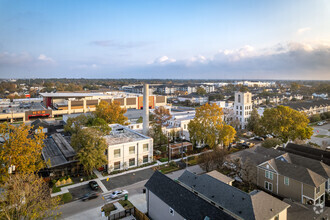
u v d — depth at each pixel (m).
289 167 41.16
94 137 46.81
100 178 47.81
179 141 75.06
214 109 64.81
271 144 60.69
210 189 35.00
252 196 30.09
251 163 45.75
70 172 48.72
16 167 37.56
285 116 68.88
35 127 82.50
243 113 92.06
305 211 32.06
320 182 37.75
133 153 53.88
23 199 28.16
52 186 43.66
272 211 28.55
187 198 30.17
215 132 64.31
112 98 140.38
